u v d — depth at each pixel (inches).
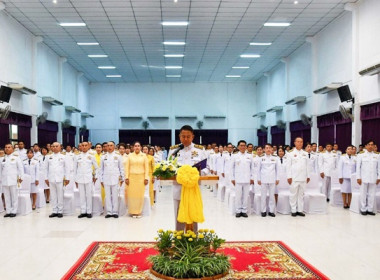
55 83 753.6
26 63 594.6
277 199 384.2
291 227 307.4
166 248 195.3
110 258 218.2
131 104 1078.4
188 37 647.1
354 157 402.0
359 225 315.0
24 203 369.1
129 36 637.9
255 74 981.8
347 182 402.0
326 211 377.4
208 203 447.5
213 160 498.6
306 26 590.6
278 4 494.3
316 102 648.4
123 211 371.9
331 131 602.5
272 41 676.1
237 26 587.8
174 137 1080.2
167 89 1086.4
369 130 475.2
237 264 207.5
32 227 309.3
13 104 539.2
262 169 360.8
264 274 191.5
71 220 340.5
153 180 426.3
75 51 738.2
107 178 353.7
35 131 624.1
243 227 307.9
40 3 483.8
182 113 1086.4
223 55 778.2
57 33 616.4
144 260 214.1
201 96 1090.7
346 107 526.3
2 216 361.4
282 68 839.1
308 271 195.9
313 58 643.5
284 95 822.5
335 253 231.0
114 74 970.1
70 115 872.3
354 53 491.2
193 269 175.2
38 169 400.5
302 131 740.0
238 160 355.9
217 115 1083.3
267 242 255.0
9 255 228.2
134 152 359.9
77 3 485.7
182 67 892.6
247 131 1091.9
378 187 398.9
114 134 1071.0
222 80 1066.7
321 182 458.0
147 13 525.7
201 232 202.1
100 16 536.4
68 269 201.9
